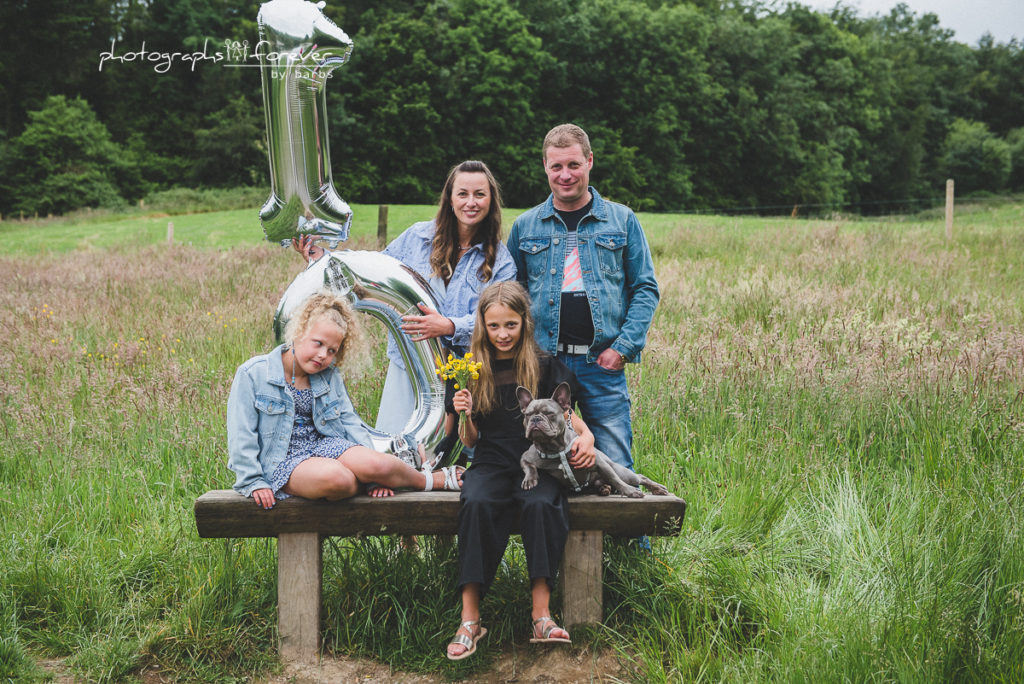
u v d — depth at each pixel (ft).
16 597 11.16
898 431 16.14
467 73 158.20
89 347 23.72
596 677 9.99
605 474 10.71
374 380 19.30
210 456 15.69
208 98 177.27
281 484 10.32
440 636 10.54
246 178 164.76
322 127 11.02
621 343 11.69
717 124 184.96
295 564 10.43
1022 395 15.90
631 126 176.45
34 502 13.66
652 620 10.65
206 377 20.22
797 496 13.92
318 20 10.48
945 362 17.75
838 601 10.64
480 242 12.27
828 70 208.23
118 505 13.97
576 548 10.73
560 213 12.14
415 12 173.47
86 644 10.46
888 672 9.02
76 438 16.52
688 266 38.68
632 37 175.52
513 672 10.18
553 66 167.43
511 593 11.18
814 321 23.63
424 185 160.66
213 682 9.98
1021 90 288.71
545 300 12.04
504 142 163.84
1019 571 10.53
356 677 10.16
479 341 10.89
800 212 191.11
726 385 17.99
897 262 37.55
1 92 169.17
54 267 42.45
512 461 10.66
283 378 10.62
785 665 9.36
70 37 177.68
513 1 175.42
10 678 9.79
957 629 9.52
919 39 280.72
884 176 224.94
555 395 10.27
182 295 32.81
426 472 11.23
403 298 11.52
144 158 170.30
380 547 11.85
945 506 12.53
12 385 18.75
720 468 14.78
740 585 11.05
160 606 11.34
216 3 185.16
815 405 17.17
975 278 32.81
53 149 154.92
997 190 239.71
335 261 11.48
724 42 190.39
